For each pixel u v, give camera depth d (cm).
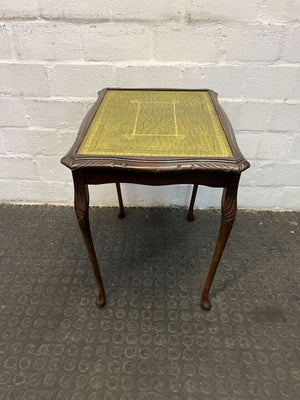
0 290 103
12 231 126
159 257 116
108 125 81
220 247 82
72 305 99
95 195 137
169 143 74
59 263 113
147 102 95
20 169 131
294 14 95
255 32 99
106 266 112
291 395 78
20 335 90
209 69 107
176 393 78
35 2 95
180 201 138
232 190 72
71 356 85
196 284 106
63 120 118
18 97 113
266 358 85
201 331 92
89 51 104
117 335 90
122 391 78
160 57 105
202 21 98
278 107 113
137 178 72
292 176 128
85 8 96
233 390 79
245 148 123
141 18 98
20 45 103
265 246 121
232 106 114
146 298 101
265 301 100
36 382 80
